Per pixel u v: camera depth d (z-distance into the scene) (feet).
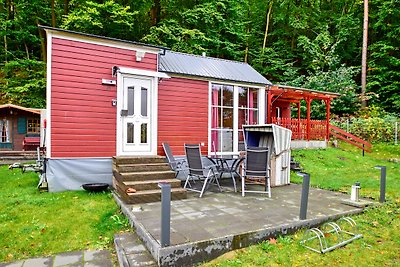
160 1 55.77
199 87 26.96
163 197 10.19
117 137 21.81
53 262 11.39
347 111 56.29
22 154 46.26
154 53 23.48
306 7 69.36
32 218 15.07
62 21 49.67
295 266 10.30
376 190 20.80
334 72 55.62
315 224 13.74
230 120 29.32
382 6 57.77
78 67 20.26
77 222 14.76
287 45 70.49
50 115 19.43
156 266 9.81
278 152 22.97
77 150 20.40
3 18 55.62
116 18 45.88
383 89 58.03
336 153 38.73
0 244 12.57
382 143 45.21
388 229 13.88
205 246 10.62
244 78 30.04
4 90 51.37
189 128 26.25
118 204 17.15
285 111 47.34
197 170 20.25
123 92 22.07
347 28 63.36
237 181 25.38
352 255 11.28
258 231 11.94
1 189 20.85
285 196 19.06
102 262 11.45
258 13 70.85
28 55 56.34
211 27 56.65
